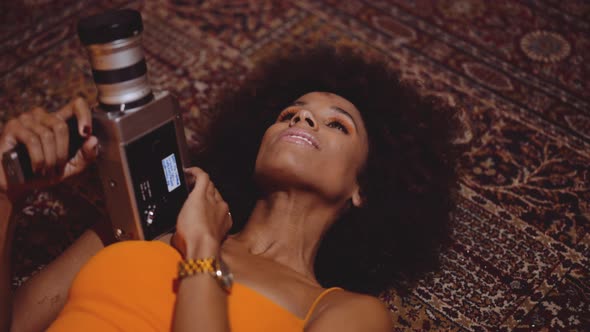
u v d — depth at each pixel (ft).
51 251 5.55
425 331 5.20
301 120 4.67
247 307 4.00
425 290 5.40
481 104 6.64
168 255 4.13
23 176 3.98
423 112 5.63
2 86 6.71
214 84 6.75
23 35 7.20
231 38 7.23
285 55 7.00
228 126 5.64
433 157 5.48
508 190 5.99
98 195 5.87
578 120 6.55
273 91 5.73
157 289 3.97
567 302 5.32
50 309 4.45
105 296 3.92
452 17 7.48
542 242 5.66
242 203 5.42
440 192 5.46
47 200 5.79
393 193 5.29
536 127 6.47
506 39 7.26
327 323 4.00
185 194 4.31
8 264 4.27
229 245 4.56
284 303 4.14
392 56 7.09
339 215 4.98
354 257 5.36
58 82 6.77
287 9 7.59
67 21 7.37
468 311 5.29
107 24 3.58
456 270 5.49
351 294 4.31
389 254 5.40
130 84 3.76
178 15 7.47
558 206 5.90
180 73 6.83
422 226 5.39
